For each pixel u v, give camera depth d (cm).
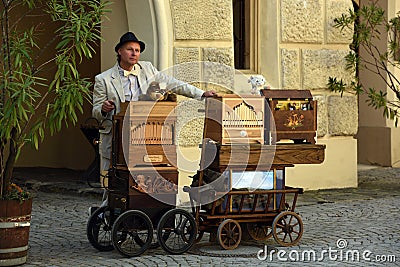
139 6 1287
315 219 1148
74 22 862
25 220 855
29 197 861
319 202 1309
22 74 836
